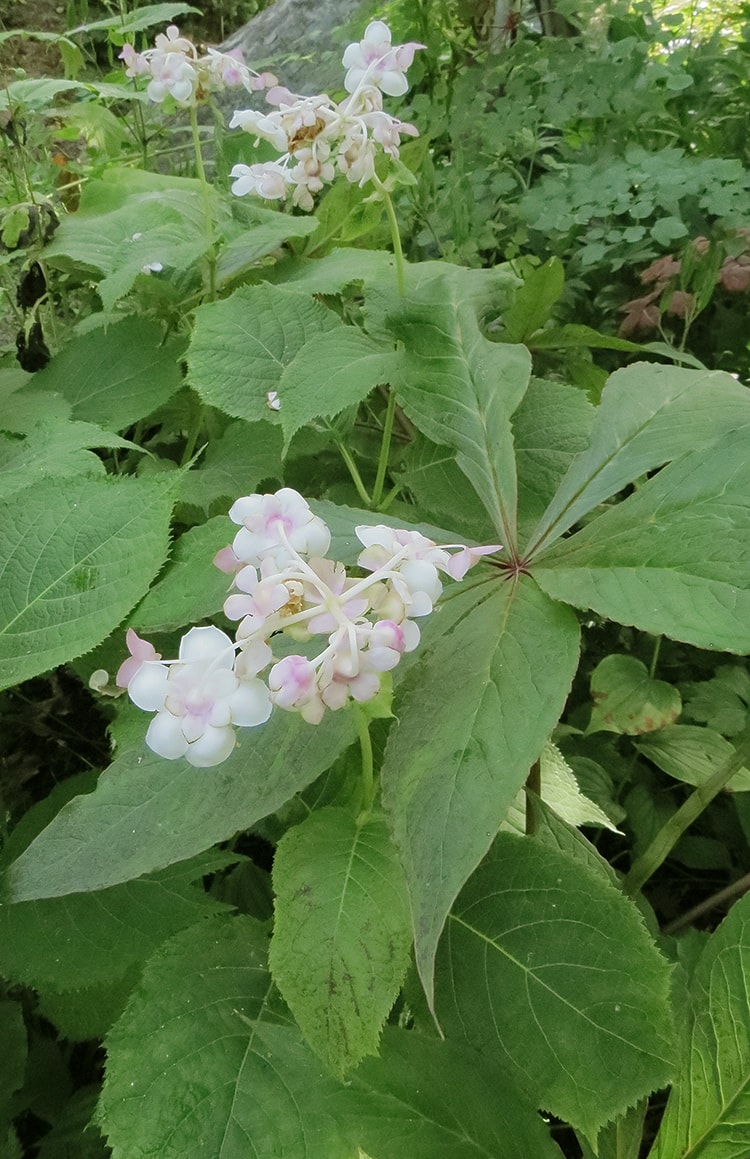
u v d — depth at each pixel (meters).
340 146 0.38
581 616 0.59
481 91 0.84
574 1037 0.26
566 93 0.77
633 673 0.54
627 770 0.56
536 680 0.23
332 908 0.26
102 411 0.47
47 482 0.31
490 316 0.47
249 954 0.30
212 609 0.28
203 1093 0.26
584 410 0.40
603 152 0.75
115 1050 0.27
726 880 0.54
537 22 1.06
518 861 0.29
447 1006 0.28
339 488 0.45
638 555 0.24
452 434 0.32
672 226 0.64
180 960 0.30
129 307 0.56
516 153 0.80
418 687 0.25
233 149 0.62
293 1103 0.26
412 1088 0.26
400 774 0.23
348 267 0.47
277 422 0.38
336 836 0.28
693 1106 0.30
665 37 0.85
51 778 0.50
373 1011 0.24
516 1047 0.27
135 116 0.79
